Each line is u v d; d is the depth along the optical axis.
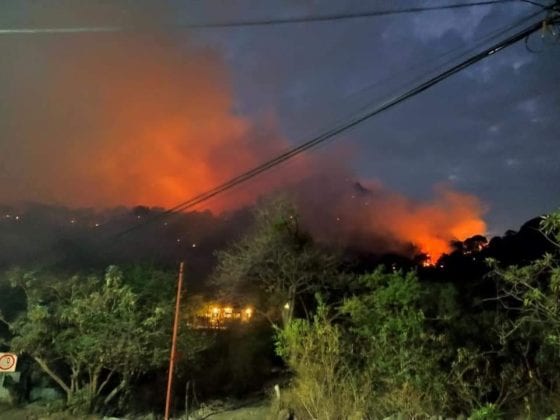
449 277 27.72
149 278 18.39
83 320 16.89
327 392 13.73
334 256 20.56
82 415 17.38
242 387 21.23
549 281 8.41
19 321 17.91
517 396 12.97
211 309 21.84
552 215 7.47
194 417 17.73
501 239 28.03
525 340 13.53
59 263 20.20
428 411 13.16
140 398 18.88
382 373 13.68
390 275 15.80
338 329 14.54
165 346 17.33
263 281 21.03
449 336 14.34
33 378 19.19
